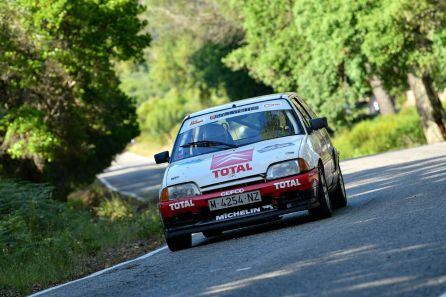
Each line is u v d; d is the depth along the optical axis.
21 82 91.69
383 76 123.69
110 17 96.38
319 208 34.12
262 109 36.84
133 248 42.25
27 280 34.09
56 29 92.88
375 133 137.62
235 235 36.12
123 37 97.75
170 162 36.09
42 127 91.88
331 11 115.50
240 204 33.06
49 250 41.81
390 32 108.12
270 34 159.88
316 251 25.30
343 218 33.16
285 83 161.38
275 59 155.50
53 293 28.56
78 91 97.31
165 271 28.17
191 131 36.84
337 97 139.50
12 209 56.75
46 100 96.25
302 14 125.50
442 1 104.94
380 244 24.39
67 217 59.75
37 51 91.31
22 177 104.38
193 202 33.38
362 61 117.25
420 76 115.31
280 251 26.84
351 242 25.75
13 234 45.50
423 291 17.92
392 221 28.83
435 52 108.75
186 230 33.59
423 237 24.25
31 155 97.25
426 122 120.94
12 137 95.81
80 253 41.59
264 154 33.59
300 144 34.16
